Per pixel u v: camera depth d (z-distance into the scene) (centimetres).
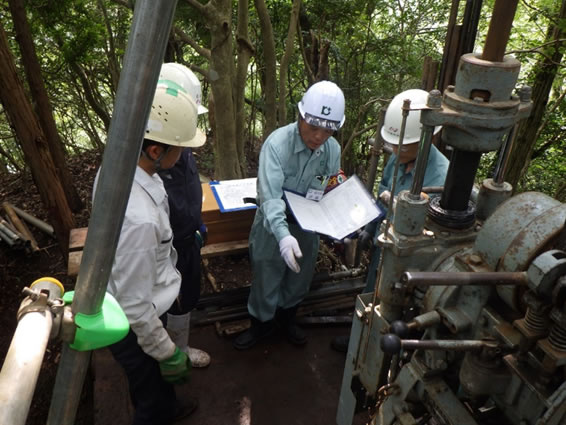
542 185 871
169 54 614
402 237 149
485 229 132
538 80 620
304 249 276
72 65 666
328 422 254
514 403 126
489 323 130
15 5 423
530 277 103
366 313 179
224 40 382
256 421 253
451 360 144
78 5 584
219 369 283
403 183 247
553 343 105
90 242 69
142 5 57
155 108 178
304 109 233
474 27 306
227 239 352
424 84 346
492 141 131
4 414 51
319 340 310
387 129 241
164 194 188
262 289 276
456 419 136
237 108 470
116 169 65
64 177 511
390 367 174
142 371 196
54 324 72
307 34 648
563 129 795
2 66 330
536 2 659
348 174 679
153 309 174
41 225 495
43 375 345
